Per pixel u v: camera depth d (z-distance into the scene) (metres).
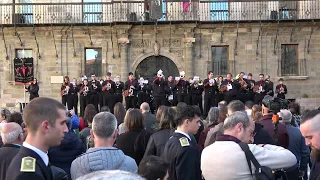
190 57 28.94
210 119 9.01
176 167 5.80
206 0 29.67
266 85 23.67
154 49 29.16
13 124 5.72
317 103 29.02
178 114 6.26
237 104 7.65
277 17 28.88
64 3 27.98
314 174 4.40
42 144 4.13
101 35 29.27
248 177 4.47
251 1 28.58
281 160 4.61
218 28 29.03
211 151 4.69
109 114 5.25
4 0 29.70
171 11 29.33
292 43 29.17
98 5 29.58
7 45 29.08
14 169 3.88
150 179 4.30
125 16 28.91
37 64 29.19
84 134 9.36
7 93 29.05
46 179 4.01
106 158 4.89
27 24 28.00
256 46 29.09
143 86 23.72
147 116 10.62
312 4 28.91
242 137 4.91
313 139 4.14
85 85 24.03
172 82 23.92
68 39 29.25
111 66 29.28
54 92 29.12
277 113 7.84
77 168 4.87
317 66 29.11
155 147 6.95
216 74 29.52
